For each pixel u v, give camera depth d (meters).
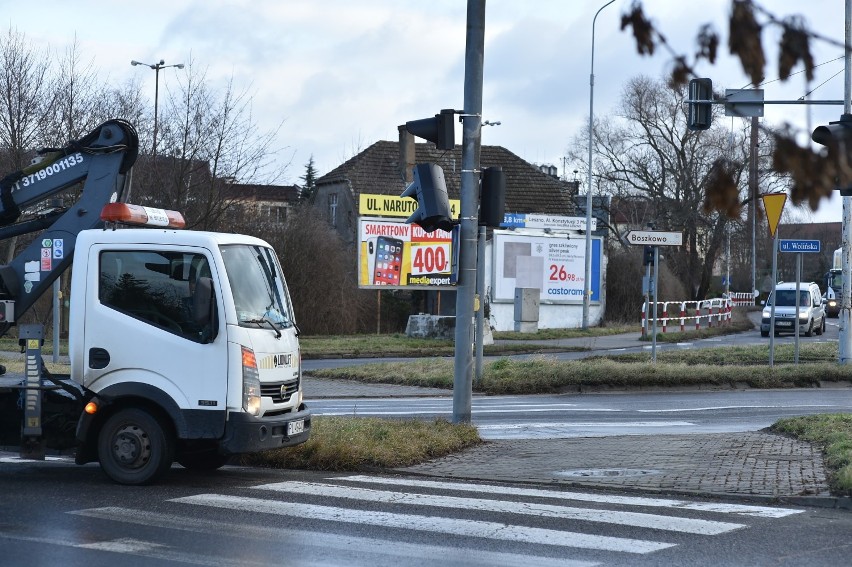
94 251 11.27
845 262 27.05
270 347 11.33
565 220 50.47
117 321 11.10
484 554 8.06
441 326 39.94
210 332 10.88
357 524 9.19
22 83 35.22
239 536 8.64
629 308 54.91
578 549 8.26
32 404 11.30
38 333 11.39
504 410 19.73
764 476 11.48
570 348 37.50
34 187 12.46
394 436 13.49
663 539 8.65
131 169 12.60
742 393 23.12
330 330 45.16
